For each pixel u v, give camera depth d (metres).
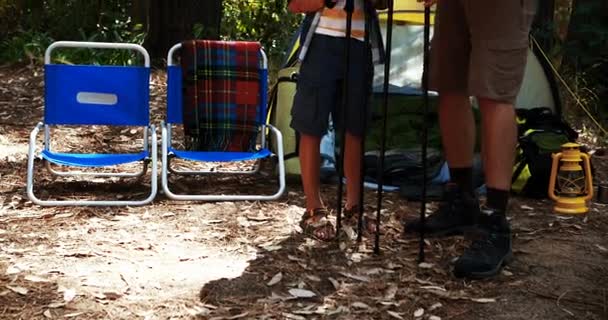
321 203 4.48
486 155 3.96
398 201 5.21
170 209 4.97
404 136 6.10
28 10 11.98
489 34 3.78
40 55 10.03
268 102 6.12
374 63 4.35
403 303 3.69
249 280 3.89
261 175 5.87
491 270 3.91
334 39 4.21
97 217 4.79
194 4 9.86
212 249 4.30
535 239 4.55
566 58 8.56
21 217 4.74
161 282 3.84
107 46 5.44
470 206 4.36
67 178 5.69
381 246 4.33
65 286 3.76
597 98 8.16
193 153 5.39
